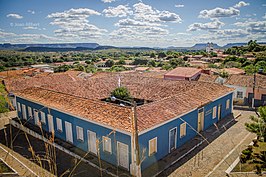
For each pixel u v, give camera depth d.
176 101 16.42
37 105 18.95
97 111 14.58
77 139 15.34
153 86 23.52
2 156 13.88
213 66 59.88
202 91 19.88
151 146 12.88
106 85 25.14
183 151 14.54
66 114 15.88
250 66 46.78
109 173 12.11
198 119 17.36
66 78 35.22
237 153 13.93
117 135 12.52
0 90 22.95
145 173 11.84
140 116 13.08
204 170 12.14
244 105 27.34
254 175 11.09
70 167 12.80
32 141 16.61
